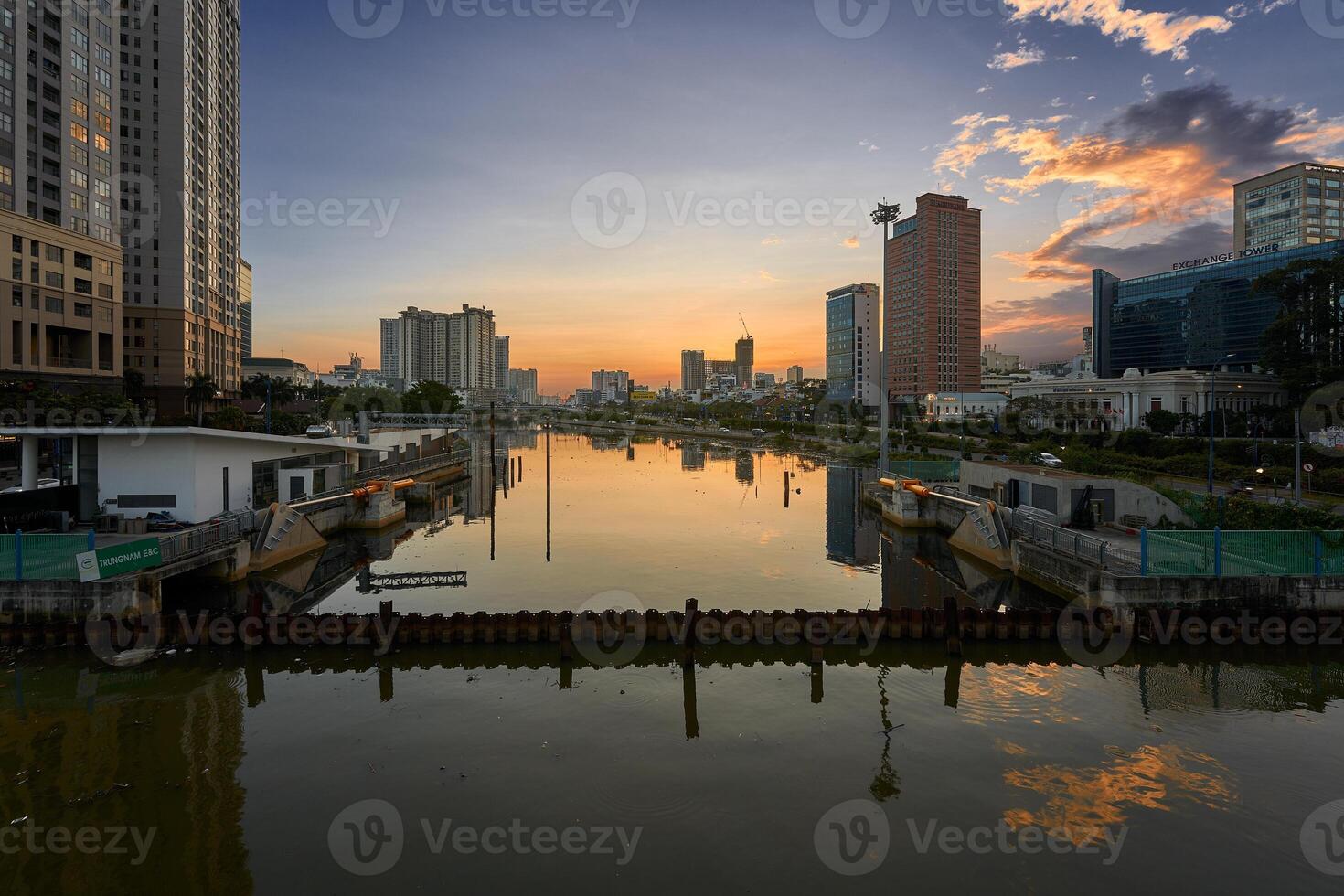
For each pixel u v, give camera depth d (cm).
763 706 2003
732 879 1277
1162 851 1354
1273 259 10981
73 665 2286
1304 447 5547
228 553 3136
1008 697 2077
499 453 11188
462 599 3062
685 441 14925
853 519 5188
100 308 8025
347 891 1241
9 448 5894
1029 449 7600
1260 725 1892
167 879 1273
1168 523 3525
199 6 10656
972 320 18762
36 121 7444
